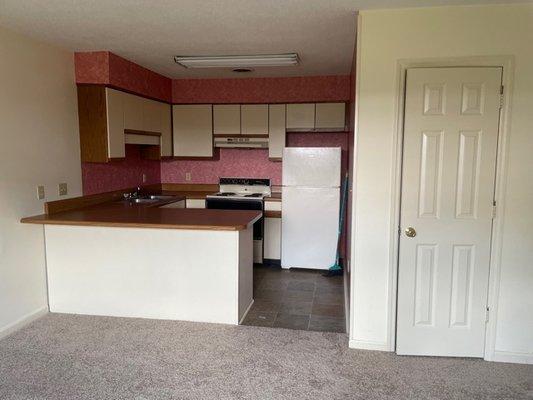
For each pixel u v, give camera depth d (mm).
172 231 3359
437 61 2691
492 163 2709
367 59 2754
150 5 2627
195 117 5336
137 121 4457
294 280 4633
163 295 3441
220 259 3334
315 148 4836
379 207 2861
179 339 3104
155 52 3850
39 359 2797
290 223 4965
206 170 5754
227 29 3146
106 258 3463
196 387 2492
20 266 3268
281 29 3150
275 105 5148
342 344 3066
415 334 2898
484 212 2750
